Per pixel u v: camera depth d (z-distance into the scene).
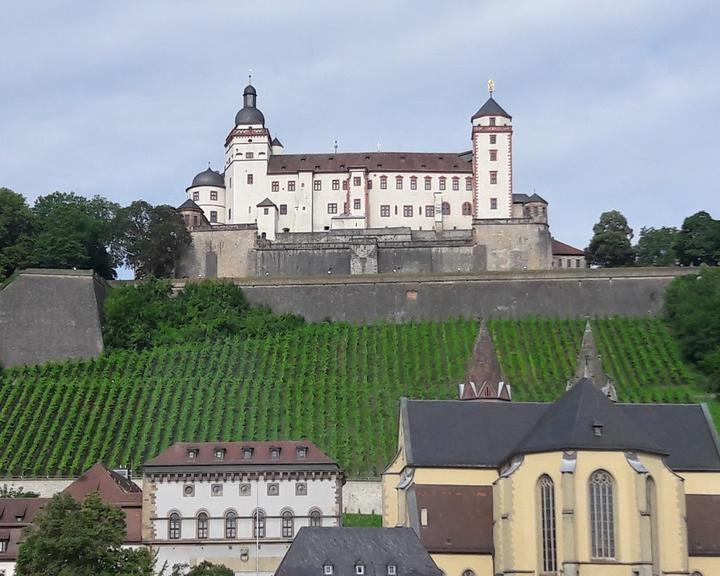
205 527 152.25
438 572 127.94
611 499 130.75
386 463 182.25
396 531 131.00
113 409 196.38
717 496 145.38
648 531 129.88
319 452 156.88
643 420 150.88
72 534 117.00
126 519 153.12
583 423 133.50
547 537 132.50
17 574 118.31
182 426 192.12
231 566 151.12
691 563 139.88
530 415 151.12
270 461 154.62
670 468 141.50
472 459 145.25
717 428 187.62
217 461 154.62
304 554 127.38
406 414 149.75
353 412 198.50
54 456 182.12
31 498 157.38
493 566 138.50
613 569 128.62
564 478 130.12
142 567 121.25
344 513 170.62
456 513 141.62
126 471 170.62
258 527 152.38
